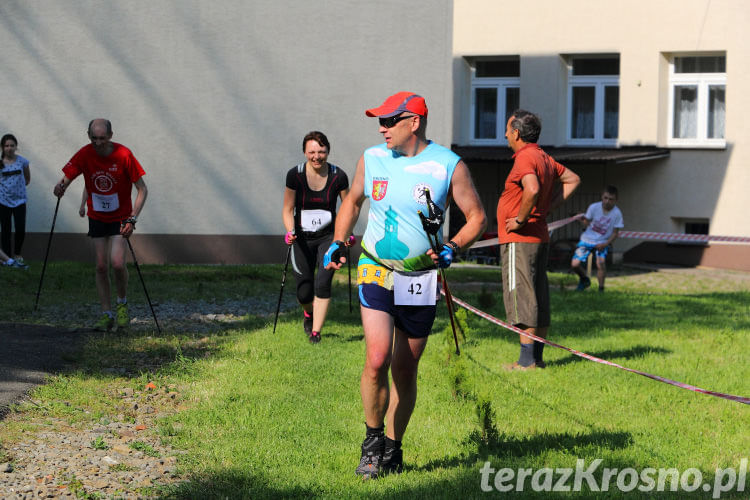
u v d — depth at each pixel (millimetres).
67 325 8969
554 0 20500
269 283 13047
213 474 4656
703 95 20078
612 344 8836
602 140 20938
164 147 15641
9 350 7336
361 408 6070
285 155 15789
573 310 11289
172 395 6285
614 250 20484
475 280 13992
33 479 4355
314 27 15688
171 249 15719
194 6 15500
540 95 20734
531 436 5562
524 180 7359
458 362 6398
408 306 4543
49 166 15508
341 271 14062
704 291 15086
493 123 21688
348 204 4781
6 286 11344
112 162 8289
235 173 15727
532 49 20719
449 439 5449
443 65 15750
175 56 15555
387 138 4559
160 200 15688
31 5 15391
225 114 15672
